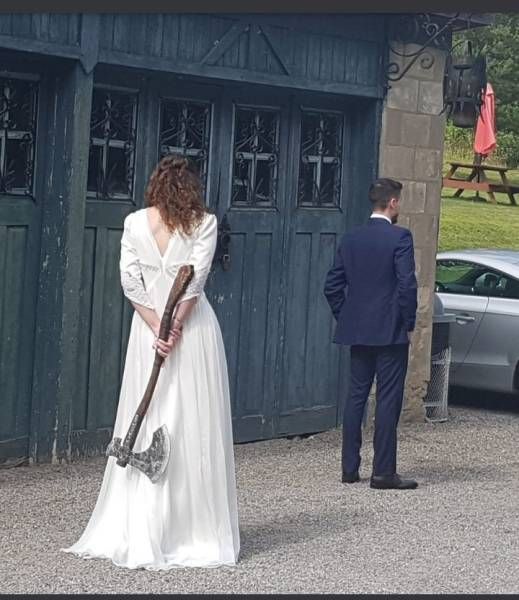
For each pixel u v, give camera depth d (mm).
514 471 9680
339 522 7742
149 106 9336
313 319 10719
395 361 8672
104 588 6102
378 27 10734
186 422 6461
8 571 6355
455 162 28328
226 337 10000
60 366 8711
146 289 6527
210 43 9391
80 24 8508
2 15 8016
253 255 10156
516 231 24219
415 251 11336
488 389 12609
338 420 11023
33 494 8047
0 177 8422
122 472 6492
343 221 10930
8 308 8555
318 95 10492
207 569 6469
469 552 7172
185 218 6516
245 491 8570
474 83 10977
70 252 8656
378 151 10914
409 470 9562
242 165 10078
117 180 9188
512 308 12477
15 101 8516
